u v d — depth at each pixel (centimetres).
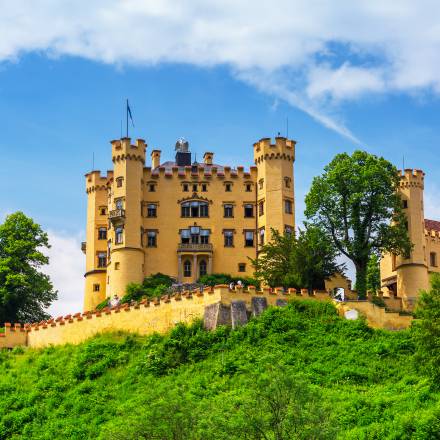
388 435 7544
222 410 6512
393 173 11475
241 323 9688
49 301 12988
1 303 12525
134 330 10144
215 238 12950
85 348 9969
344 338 9419
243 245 12938
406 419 7638
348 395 8300
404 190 12344
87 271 13362
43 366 10012
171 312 9969
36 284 12750
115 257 12644
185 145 13775
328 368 8900
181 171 13188
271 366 6725
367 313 9781
